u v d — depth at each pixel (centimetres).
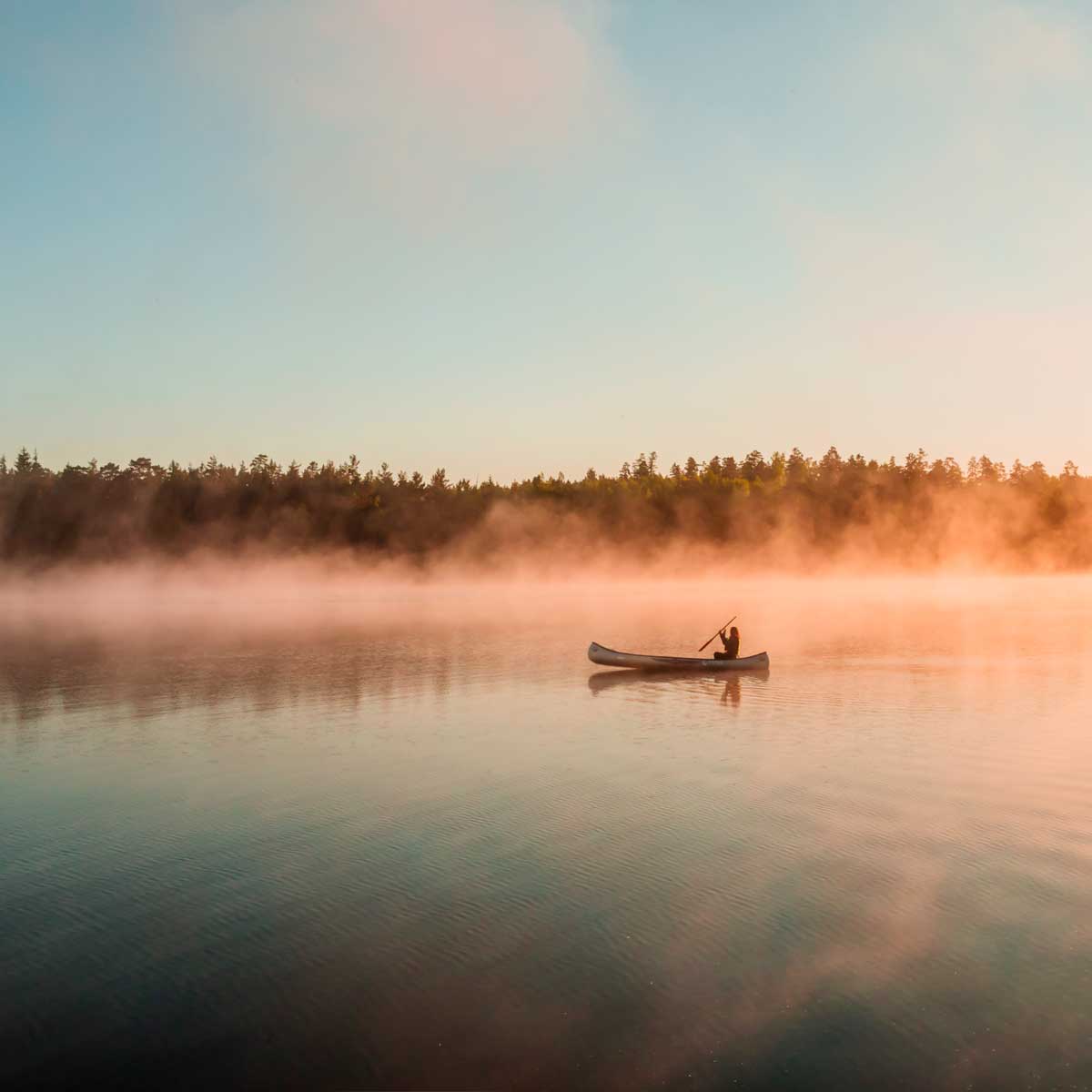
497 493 13812
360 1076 813
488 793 1622
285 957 1019
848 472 15138
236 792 1664
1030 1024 870
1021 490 15000
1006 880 1191
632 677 3033
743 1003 913
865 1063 817
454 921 1099
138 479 12156
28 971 996
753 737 2050
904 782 1653
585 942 1041
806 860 1271
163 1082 808
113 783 1745
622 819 1461
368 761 1878
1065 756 1827
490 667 3325
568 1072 813
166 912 1141
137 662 3541
